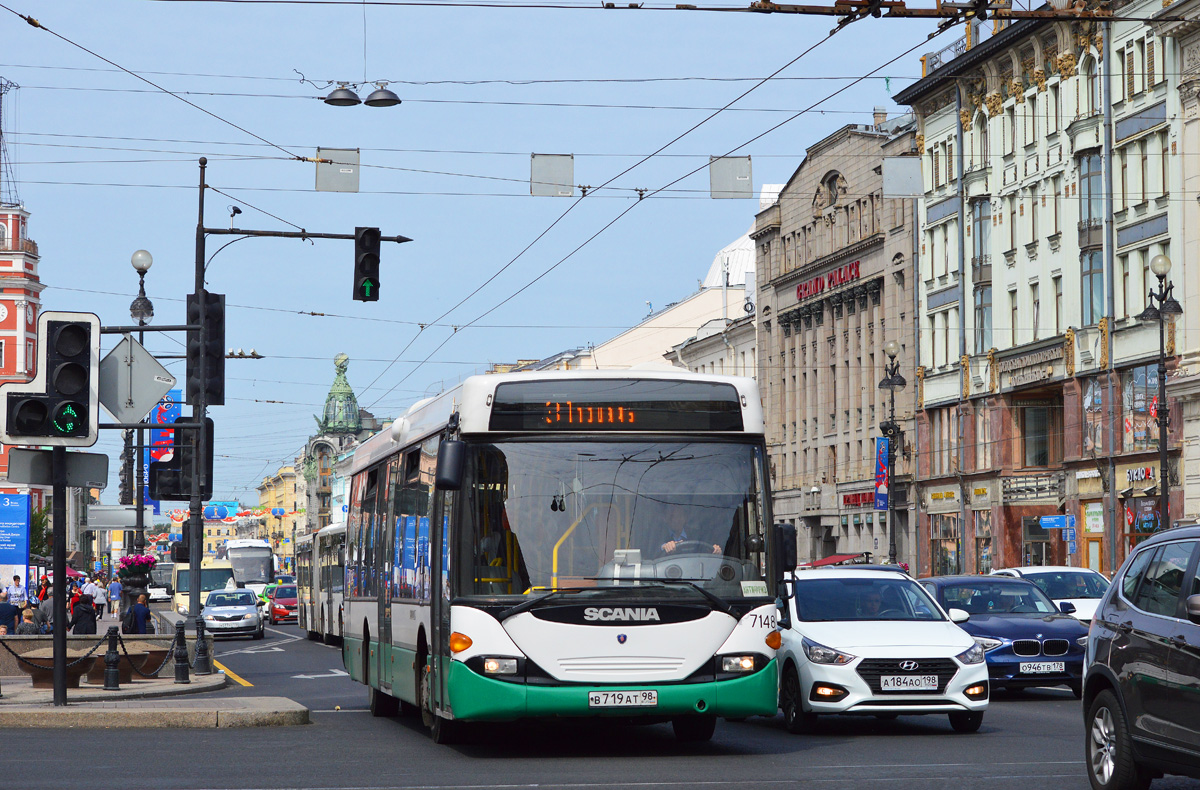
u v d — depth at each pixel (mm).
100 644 27406
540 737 17938
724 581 15141
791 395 91562
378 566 20969
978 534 66500
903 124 79250
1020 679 22688
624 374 15500
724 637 14992
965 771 13703
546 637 14766
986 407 65938
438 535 16109
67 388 19938
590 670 14781
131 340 24141
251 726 19594
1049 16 20484
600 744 17078
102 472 20859
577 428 15359
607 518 15141
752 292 111000
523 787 12797
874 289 78875
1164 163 53000
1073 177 58875
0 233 100625
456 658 14859
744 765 14617
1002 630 22969
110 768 14469
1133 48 54656
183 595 73062
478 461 15195
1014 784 12625
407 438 19109
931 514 71500
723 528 15312
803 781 13086
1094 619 12297
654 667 14852
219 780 13445
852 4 19641
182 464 31484
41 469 20578
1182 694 10695
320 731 18953
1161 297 45281
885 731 18547
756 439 15672
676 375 15602
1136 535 54094
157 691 26172
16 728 19172
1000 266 65562
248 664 40031
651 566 15055
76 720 19328
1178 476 51438
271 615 81875
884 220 77750
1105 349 56250
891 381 63688
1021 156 63594
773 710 15125
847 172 82750
